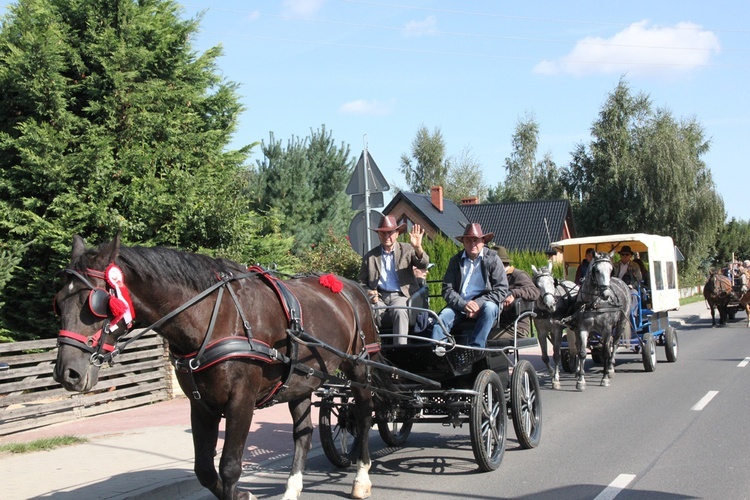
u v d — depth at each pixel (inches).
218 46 584.7
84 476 267.3
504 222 1781.5
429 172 2763.3
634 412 395.5
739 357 648.4
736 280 1133.7
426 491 254.2
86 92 487.5
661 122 1963.6
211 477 197.6
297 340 208.8
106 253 177.3
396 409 286.5
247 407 192.1
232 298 197.3
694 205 1828.2
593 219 1988.2
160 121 494.6
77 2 492.1
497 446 289.4
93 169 459.8
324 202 1039.6
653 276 568.7
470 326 315.9
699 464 278.2
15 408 374.3
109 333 174.2
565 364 592.4
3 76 451.8
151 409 426.0
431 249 835.4
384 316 299.9
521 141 2805.1
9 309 466.6
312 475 287.4
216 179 535.5
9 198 464.1
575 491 246.2
